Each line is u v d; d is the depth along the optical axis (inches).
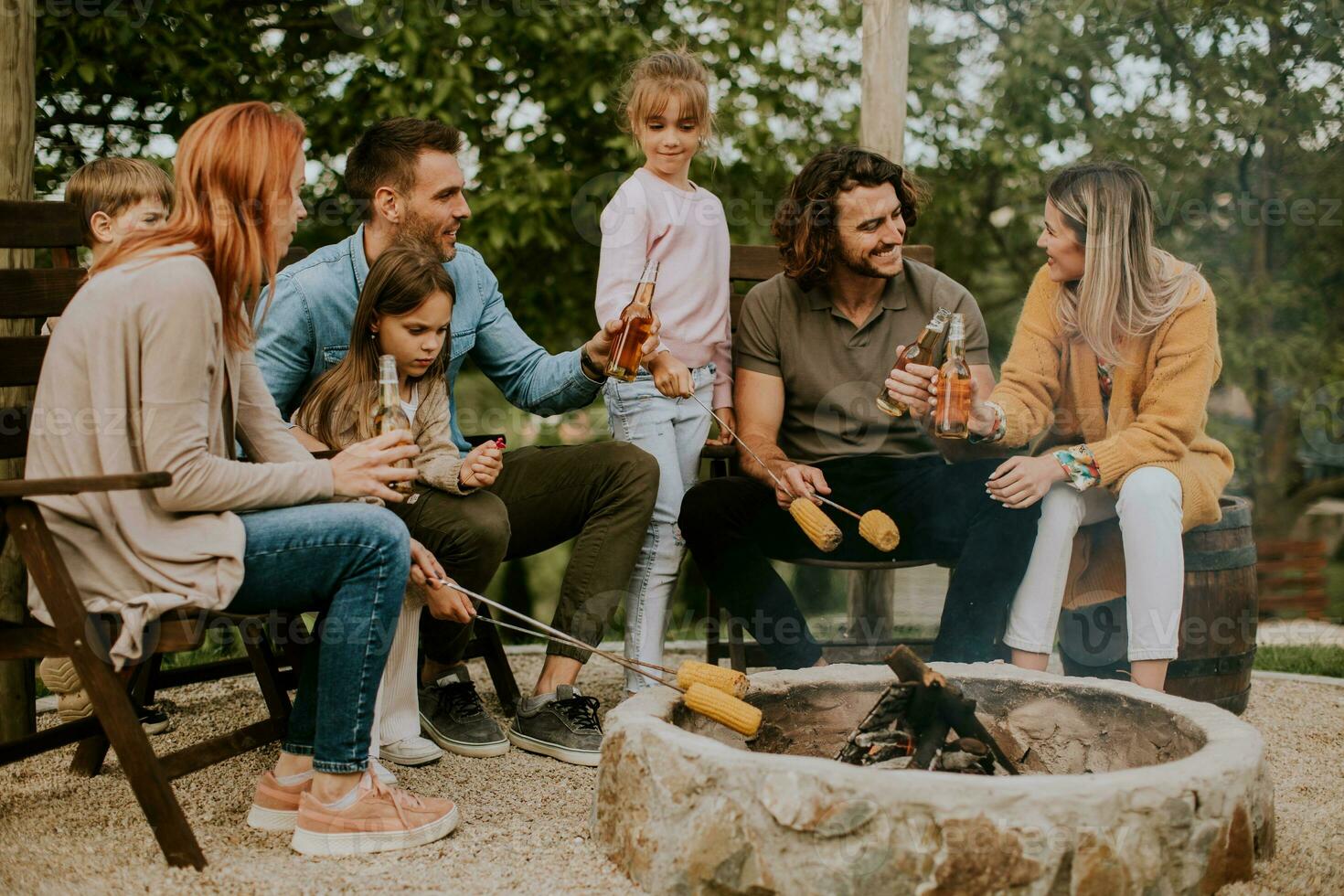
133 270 86.4
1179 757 95.0
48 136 216.8
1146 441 122.0
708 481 131.5
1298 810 107.7
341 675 91.7
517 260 241.8
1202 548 127.7
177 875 86.3
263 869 88.7
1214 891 83.3
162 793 86.7
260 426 99.7
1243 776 84.9
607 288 137.4
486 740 123.6
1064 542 122.7
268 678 113.2
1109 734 102.0
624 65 221.3
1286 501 261.9
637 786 87.0
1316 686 160.6
